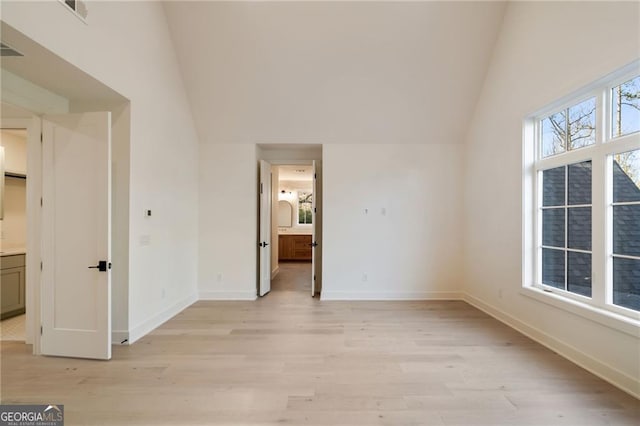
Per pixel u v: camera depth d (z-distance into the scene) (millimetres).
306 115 4332
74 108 2885
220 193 4613
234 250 4613
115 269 2930
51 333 2646
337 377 2314
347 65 3830
